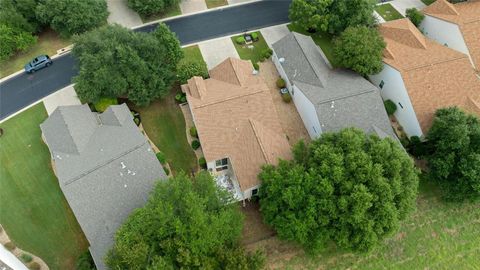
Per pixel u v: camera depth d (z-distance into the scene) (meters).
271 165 41.12
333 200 36.75
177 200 36.84
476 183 40.81
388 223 36.69
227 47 62.50
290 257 41.94
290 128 52.84
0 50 57.31
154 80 51.06
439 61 52.00
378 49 52.59
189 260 33.09
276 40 63.62
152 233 34.84
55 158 44.41
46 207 45.34
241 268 34.16
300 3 59.59
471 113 48.38
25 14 60.66
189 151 50.28
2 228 43.72
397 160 37.75
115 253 35.06
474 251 43.12
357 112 48.03
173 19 67.06
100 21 61.75
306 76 52.78
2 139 51.47
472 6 62.00
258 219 44.47
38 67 58.97
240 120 47.44
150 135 51.81
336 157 37.44
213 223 35.53
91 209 40.34
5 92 56.78
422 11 64.25
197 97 50.25
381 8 69.88
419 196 46.78
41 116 53.94
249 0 70.69
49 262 41.66
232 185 46.00
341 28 60.25
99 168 42.28
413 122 49.94
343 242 37.00
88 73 49.75
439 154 44.09
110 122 48.81
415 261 42.22
